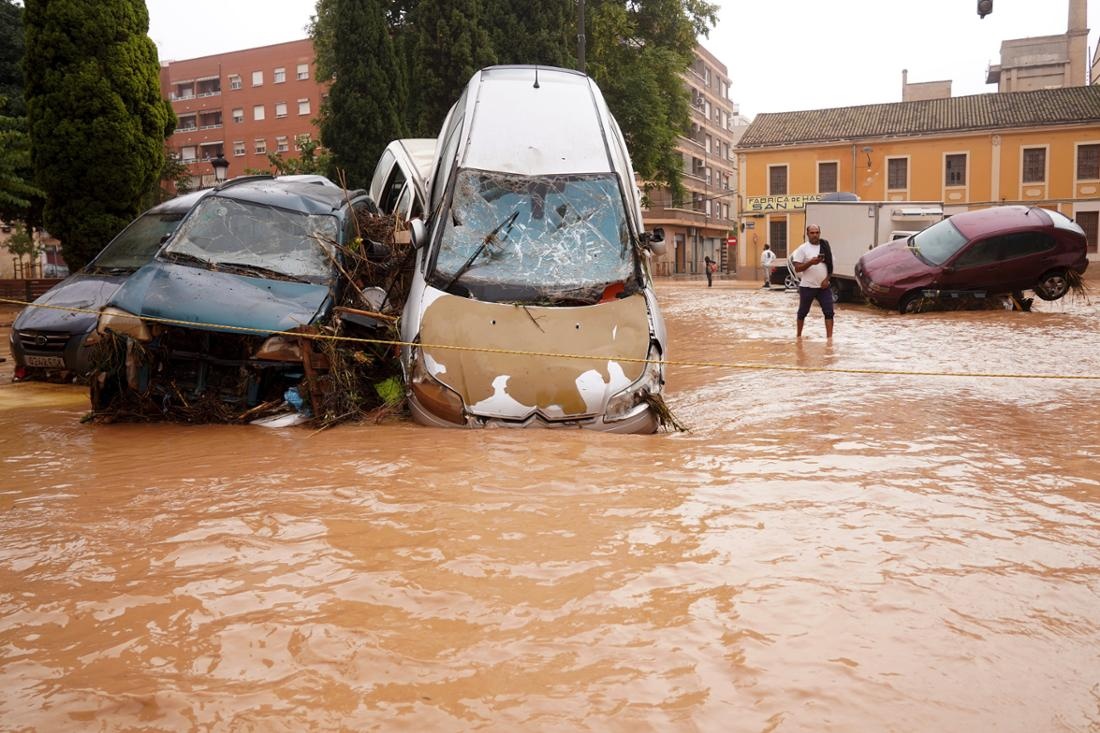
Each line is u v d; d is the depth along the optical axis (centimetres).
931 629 321
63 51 1576
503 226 791
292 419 738
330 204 922
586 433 673
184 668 290
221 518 454
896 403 843
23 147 2359
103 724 256
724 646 306
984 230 1847
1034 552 407
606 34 2892
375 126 2272
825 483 532
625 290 766
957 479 544
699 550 406
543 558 394
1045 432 702
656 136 3278
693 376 1052
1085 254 1870
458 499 488
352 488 514
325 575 372
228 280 786
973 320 1653
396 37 2561
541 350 702
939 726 256
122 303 747
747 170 5028
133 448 652
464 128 880
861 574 376
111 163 1605
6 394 970
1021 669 292
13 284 2795
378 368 800
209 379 770
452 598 348
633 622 326
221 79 7344
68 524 449
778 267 3281
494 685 279
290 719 258
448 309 727
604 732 251
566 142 870
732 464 582
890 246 2009
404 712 262
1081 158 4438
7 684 280
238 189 917
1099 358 1130
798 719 258
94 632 317
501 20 2439
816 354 1219
